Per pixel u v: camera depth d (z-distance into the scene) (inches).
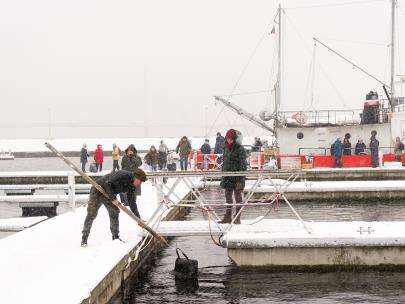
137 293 319.6
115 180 322.0
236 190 384.5
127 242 346.0
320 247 343.3
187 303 300.0
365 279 330.0
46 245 341.1
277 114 1127.6
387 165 971.3
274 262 345.1
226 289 322.0
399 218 568.4
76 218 468.8
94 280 255.3
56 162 2918.3
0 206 767.1
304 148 1051.9
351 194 715.4
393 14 1143.0
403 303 292.0
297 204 698.8
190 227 366.3
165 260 401.4
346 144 1007.0
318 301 297.3
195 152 988.6
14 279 257.8
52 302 221.5
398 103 1109.1
